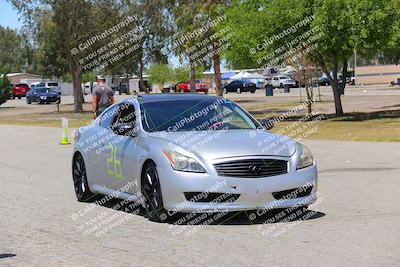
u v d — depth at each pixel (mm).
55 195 12133
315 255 7102
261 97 61406
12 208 10758
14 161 18188
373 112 34406
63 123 23906
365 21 26656
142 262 7082
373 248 7316
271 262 6879
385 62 103062
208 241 7988
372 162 15648
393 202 10289
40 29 45656
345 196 10961
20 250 7809
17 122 39969
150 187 9281
